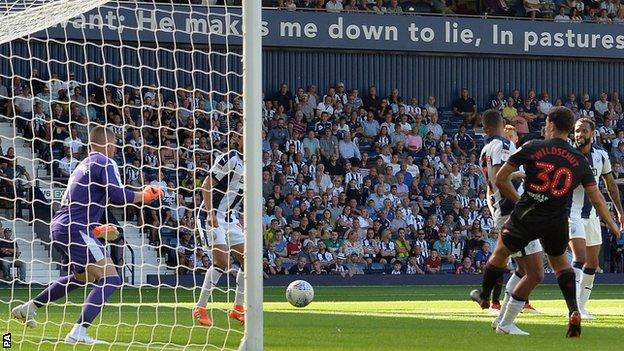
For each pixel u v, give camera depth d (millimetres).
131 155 38531
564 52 48000
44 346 13781
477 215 43125
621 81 51312
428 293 32312
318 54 47406
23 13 18703
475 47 46969
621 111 50188
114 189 14688
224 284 34562
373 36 45625
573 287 15250
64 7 18359
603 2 50594
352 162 43938
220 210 17688
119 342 14328
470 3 51125
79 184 14688
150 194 14906
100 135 14812
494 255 16125
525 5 50000
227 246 17703
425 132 46188
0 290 32062
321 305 25453
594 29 48281
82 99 40281
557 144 14977
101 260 14656
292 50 46719
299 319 19797
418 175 44031
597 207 15070
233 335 15414
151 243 36469
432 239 41844
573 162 14906
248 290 12344
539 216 15094
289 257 39188
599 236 20922
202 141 39406
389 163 44062
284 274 39000
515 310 15867
